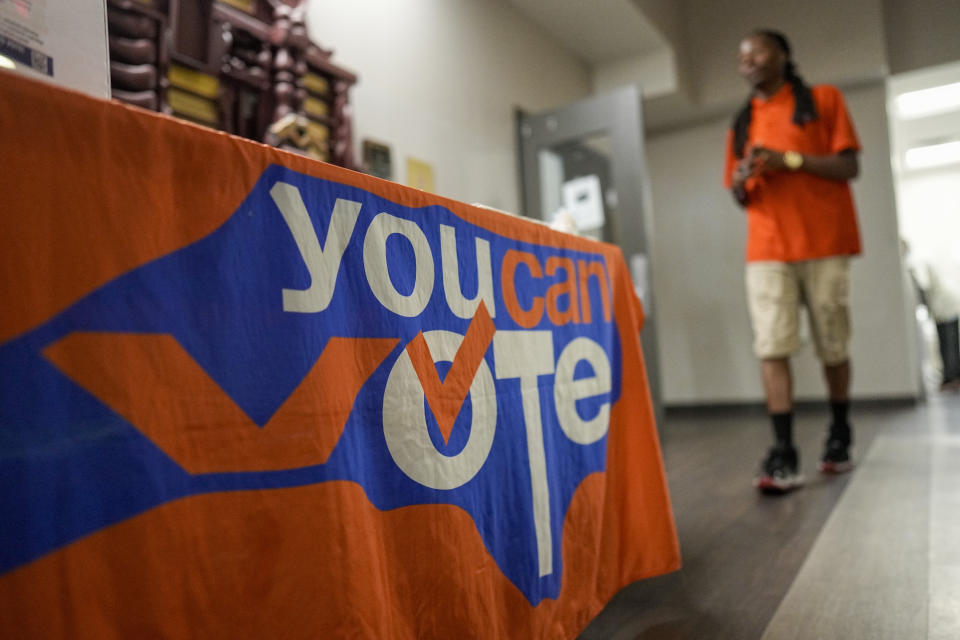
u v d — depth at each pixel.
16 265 0.44
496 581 0.87
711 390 5.25
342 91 2.54
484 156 3.69
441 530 0.77
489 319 0.93
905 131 6.93
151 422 0.50
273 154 0.62
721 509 1.98
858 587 1.28
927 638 1.04
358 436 0.68
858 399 4.75
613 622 1.18
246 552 0.55
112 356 0.49
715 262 5.25
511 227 1.00
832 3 4.66
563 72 4.59
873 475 2.30
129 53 1.77
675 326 5.38
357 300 0.70
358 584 0.63
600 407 1.22
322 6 2.68
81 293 0.47
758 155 2.23
